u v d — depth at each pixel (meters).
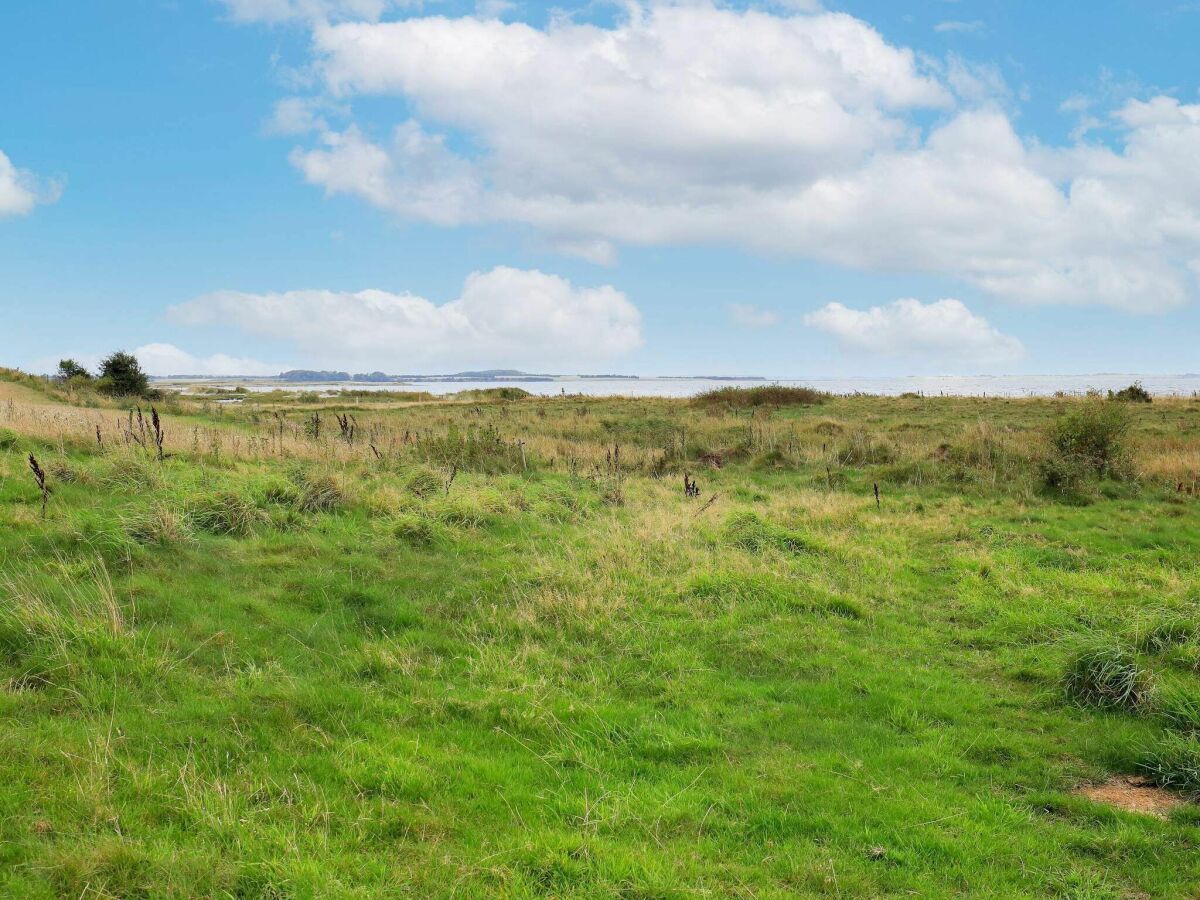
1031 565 11.10
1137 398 36.78
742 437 25.20
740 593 9.40
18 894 3.61
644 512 12.98
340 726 5.71
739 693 6.93
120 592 7.50
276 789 4.78
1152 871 4.47
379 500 11.80
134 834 4.16
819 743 6.09
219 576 8.45
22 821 4.14
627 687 7.01
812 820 4.89
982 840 4.75
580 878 4.12
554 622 8.33
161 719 5.47
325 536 10.27
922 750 5.95
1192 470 17.02
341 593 8.45
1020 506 14.79
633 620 8.45
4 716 5.26
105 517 9.28
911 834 4.78
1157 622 8.34
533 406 41.78
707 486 17.14
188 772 4.79
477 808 4.84
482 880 4.07
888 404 37.91
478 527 11.66
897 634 8.62
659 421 30.56
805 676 7.43
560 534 11.70
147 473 11.20
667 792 5.18
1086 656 7.19
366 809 4.65
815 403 38.75
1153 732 6.29
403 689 6.51
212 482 11.30
